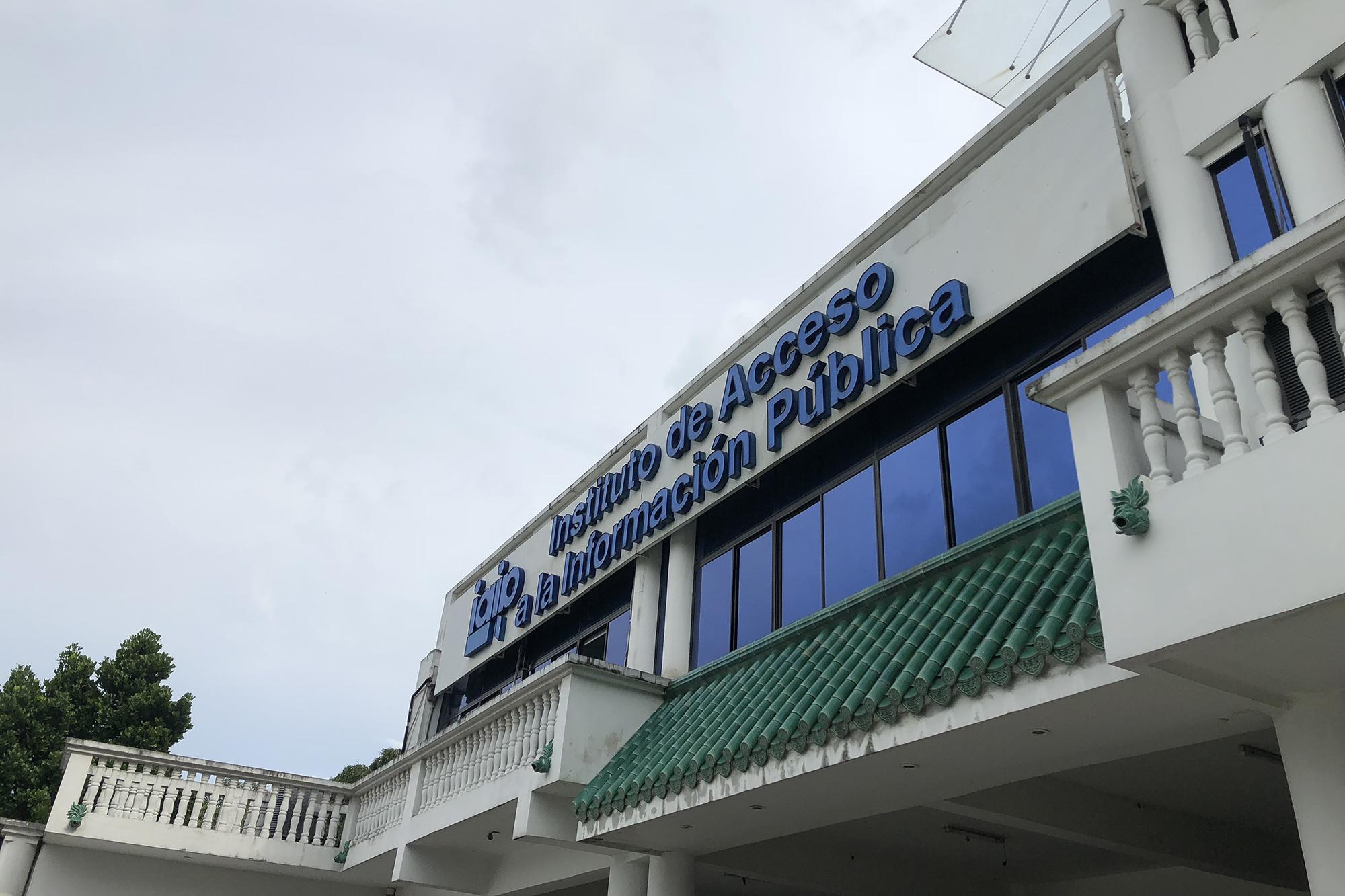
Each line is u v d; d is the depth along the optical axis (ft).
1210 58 27.37
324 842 56.18
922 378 35.60
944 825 34.78
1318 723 17.74
